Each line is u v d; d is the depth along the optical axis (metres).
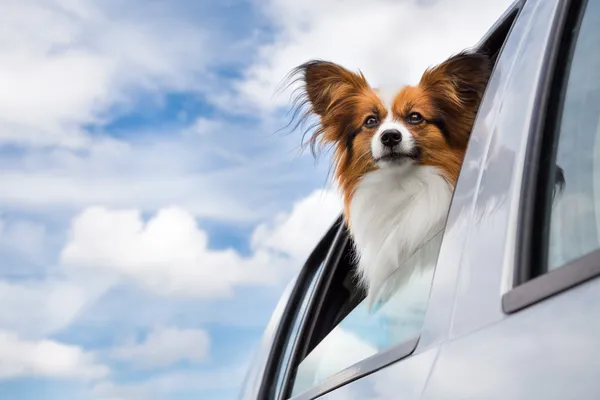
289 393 2.08
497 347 0.90
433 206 3.10
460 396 0.92
